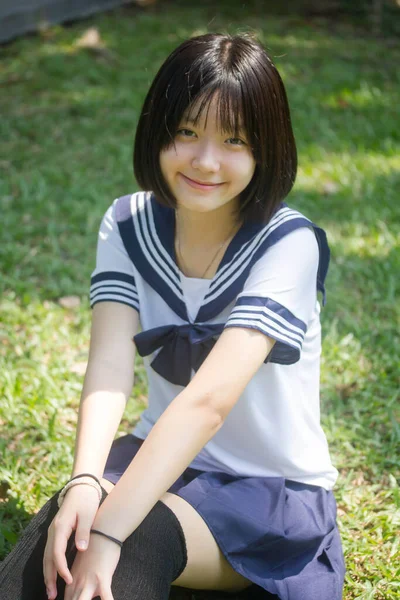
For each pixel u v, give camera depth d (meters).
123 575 1.95
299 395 2.36
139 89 7.01
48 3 8.55
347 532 2.68
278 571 2.23
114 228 2.47
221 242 2.32
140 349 2.33
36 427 3.17
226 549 2.16
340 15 9.90
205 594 2.43
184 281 2.35
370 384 3.48
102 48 7.85
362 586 2.46
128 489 2.00
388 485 2.96
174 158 2.17
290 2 10.09
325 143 6.14
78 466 2.12
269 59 2.17
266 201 2.25
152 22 8.96
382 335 3.85
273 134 2.16
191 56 2.12
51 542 1.96
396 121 6.67
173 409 2.07
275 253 2.22
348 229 4.85
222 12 9.62
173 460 2.03
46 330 3.78
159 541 2.03
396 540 2.63
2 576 2.00
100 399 2.26
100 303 2.42
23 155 5.70
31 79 7.15
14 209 4.98
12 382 3.39
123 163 5.62
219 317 2.31
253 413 2.30
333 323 3.85
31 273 4.29
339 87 7.40
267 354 2.17
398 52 8.77
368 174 5.61
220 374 2.09
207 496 2.22
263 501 2.27
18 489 2.80
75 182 5.32
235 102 2.09
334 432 3.19
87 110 6.53
